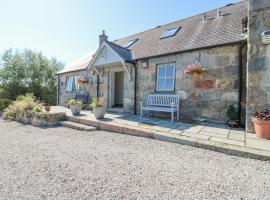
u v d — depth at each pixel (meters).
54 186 2.62
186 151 4.12
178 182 2.72
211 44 6.65
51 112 8.02
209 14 9.66
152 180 2.79
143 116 8.16
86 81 11.70
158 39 10.02
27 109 8.73
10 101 12.27
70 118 7.87
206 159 3.64
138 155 3.89
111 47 9.02
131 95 9.29
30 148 4.47
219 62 6.55
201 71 6.61
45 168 3.26
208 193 2.42
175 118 7.59
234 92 6.25
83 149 4.35
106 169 3.20
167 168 3.22
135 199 2.29
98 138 5.38
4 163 3.51
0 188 2.57
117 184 2.67
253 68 5.07
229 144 4.15
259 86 5.00
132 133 5.74
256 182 2.71
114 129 6.21
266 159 3.51
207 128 5.77
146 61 8.60
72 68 13.57
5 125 7.74
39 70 22.39
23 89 20.92
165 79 8.12
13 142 5.05
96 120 7.04
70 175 2.97
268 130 4.50
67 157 3.81
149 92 8.60
